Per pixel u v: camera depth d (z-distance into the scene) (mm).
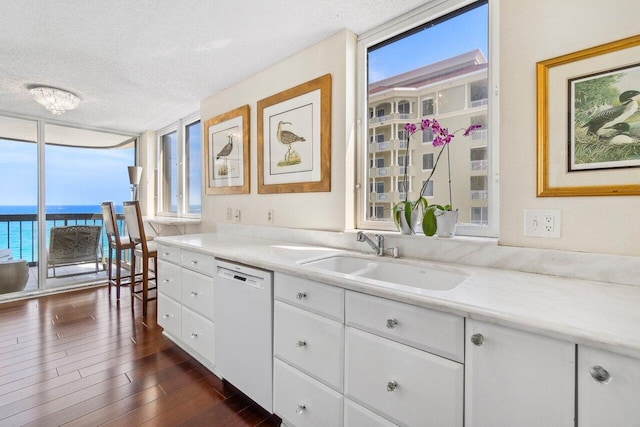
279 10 1713
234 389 1766
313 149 2082
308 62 2117
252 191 2600
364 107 1956
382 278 1595
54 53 2139
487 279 1150
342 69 1915
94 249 3992
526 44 1250
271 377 1488
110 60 2256
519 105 1271
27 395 1667
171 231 3801
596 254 1116
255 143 2566
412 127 1658
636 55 1034
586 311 821
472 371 877
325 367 1253
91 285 3850
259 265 1525
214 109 2982
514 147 1288
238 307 1656
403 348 1021
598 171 1104
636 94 1034
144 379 1843
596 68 1103
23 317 2803
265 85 2441
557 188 1186
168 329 2328
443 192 1653
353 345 1156
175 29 1880
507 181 1311
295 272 1340
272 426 1476
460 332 900
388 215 1871
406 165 1799
